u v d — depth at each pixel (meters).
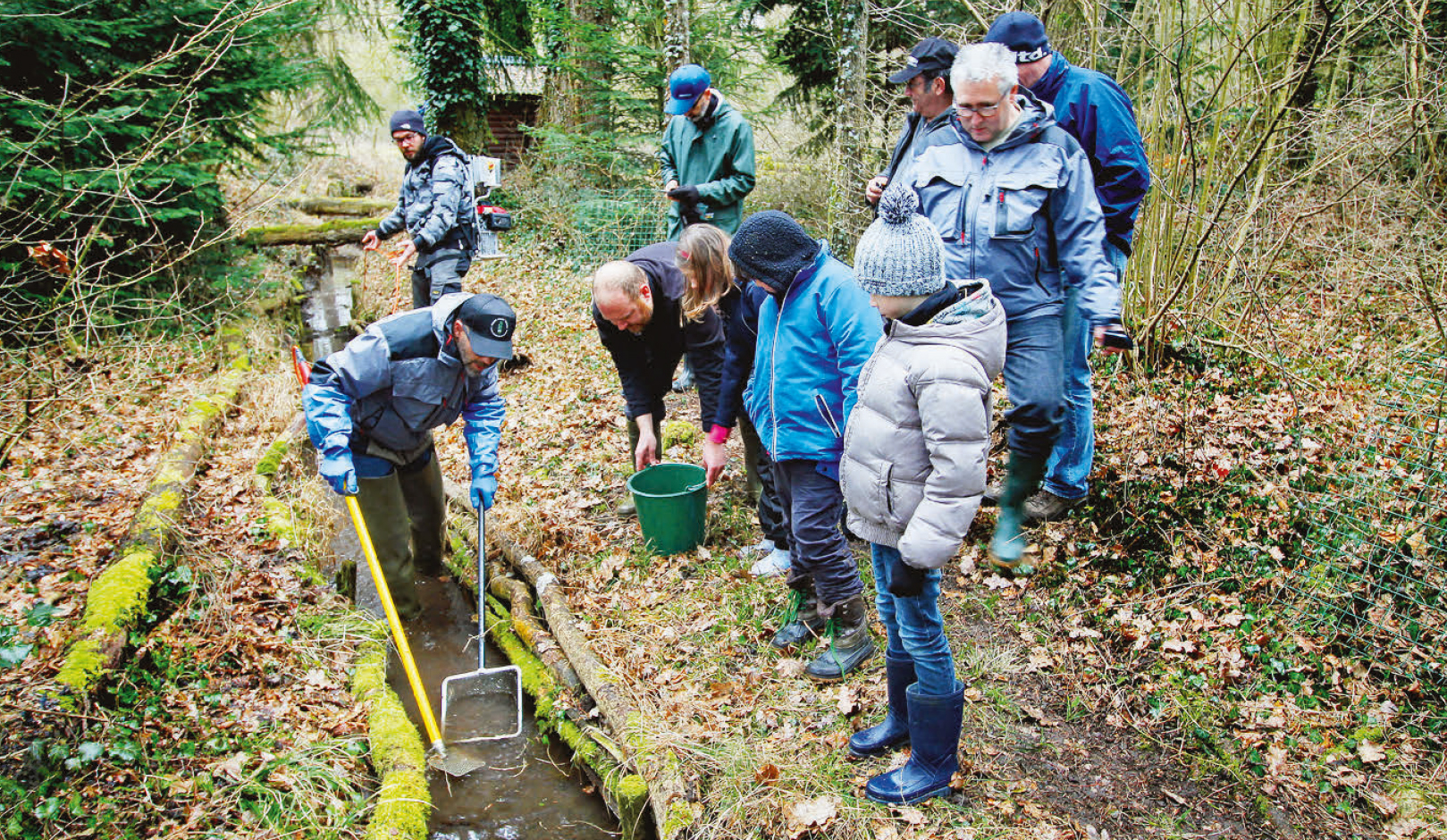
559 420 5.34
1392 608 2.86
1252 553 3.20
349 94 11.50
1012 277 3.02
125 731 2.68
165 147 6.45
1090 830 2.35
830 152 8.19
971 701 2.84
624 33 10.50
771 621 3.30
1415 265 4.62
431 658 3.58
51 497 4.08
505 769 2.97
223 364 6.23
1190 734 2.65
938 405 2.01
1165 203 4.60
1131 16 4.79
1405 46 4.88
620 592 3.59
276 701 3.02
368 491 3.52
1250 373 4.36
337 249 11.58
